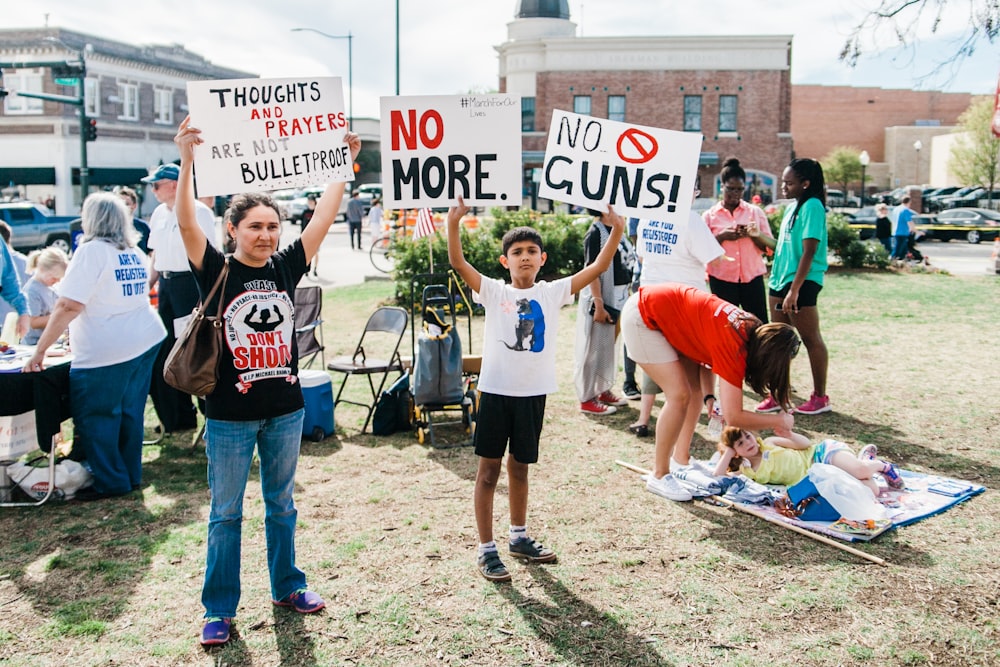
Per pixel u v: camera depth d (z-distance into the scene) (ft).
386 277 54.95
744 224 21.84
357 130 202.69
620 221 13.42
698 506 15.74
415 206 13.51
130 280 16.51
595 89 124.16
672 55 122.11
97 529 15.06
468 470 18.17
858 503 14.55
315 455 19.38
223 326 10.62
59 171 132.05
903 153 199.41
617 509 15.62
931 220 106.11
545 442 19.92
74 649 10.98
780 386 14.23
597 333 22.13
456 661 10.61
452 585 12.64
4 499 16.49
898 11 19.58
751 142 122.93
